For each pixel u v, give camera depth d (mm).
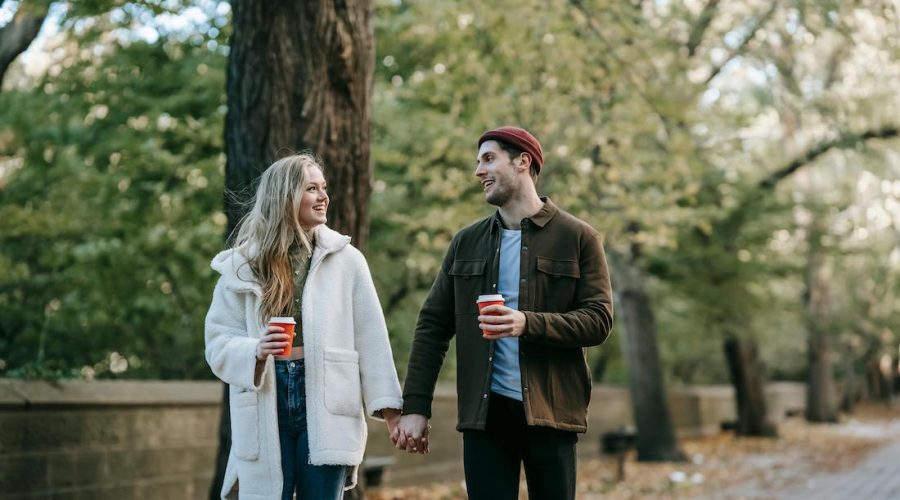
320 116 5895
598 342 3656
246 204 3828
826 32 10273
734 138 14469
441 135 10820
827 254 17234
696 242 15094
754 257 15664
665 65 11531
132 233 10469
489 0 9680
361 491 6031
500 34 9852
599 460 16141
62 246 10680
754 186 15336
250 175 5867
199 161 10281
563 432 3676
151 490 7797
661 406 15828
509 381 3666
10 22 9250
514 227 3842
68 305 10414
